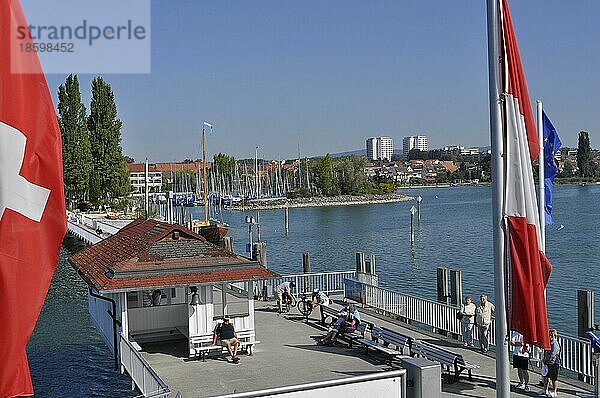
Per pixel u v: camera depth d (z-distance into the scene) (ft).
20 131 23.24
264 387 58.03
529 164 41.60
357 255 107.45
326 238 294.46
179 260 68.64
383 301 88.74
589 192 614.34
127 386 75.97
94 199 347.15
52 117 23.93
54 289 149.59
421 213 435.94
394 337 66.03
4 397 22.68
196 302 68.39
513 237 41.01
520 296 40.47
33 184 23.47
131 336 74.23
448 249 239.09
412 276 181.78
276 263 219.00
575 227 282.56
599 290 144.36
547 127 68.44
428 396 44.21
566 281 156.66
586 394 53.93
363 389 38.06
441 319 77.20
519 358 55.36
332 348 71.67
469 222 353.51
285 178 613.11
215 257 69.87
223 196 557.74
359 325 72.28
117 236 87.45
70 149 335.26
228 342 66.80
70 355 91.91
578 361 59.26
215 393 56.65
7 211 22.98
